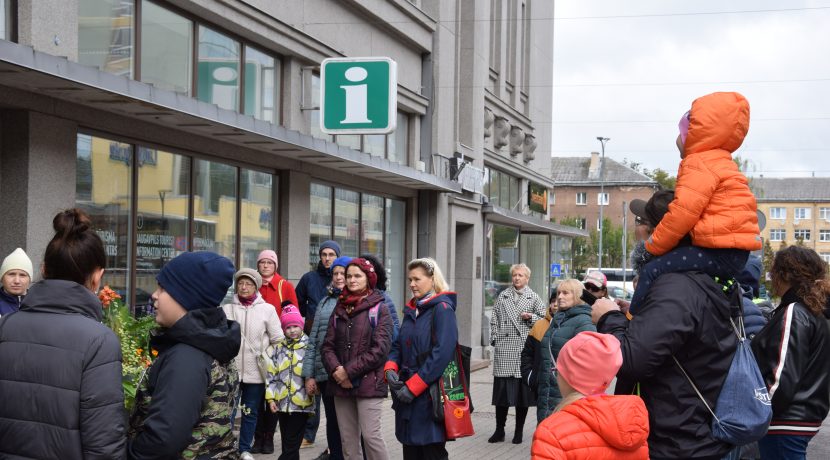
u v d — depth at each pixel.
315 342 7.88
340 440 7.80
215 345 3.43
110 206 9.40
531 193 27.33
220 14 11.03
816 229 124.75
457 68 19.69
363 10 15.10
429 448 6.49
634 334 3.49
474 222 20.61
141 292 9.91
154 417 3.28
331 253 9.66
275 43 12.44
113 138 9.40
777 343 5.04
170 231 10.45
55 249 3.47
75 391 3.27
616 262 82.94
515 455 9.52
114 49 9.50
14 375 3.30
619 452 3.33
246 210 12.18
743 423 3.51
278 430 10.52
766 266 36.81
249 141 10.75
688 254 3.66
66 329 3.32
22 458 3.28
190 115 8.80
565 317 8.05
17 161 8.08
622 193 98.44
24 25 8.04
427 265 6.70
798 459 5.09
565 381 3.46
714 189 3.62
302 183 13.30
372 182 16.00
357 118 12.91
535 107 27.56
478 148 20.77
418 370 6.45
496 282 24.02
